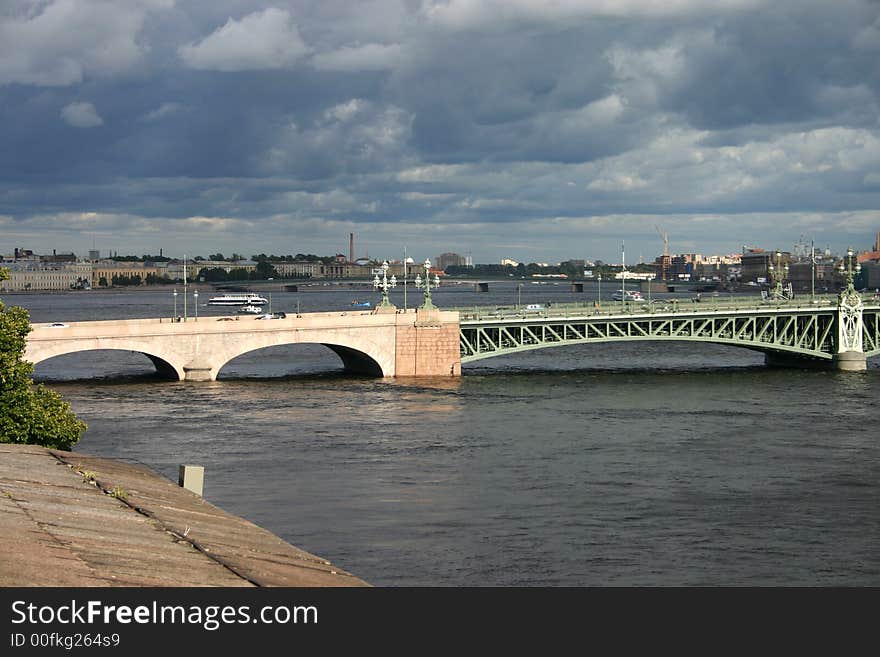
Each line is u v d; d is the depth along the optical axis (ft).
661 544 244.63
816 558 235.81
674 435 375.66
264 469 315.37
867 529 257.55
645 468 320.91
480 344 565.53
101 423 388.57
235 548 153.58
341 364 635.66
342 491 290.15
